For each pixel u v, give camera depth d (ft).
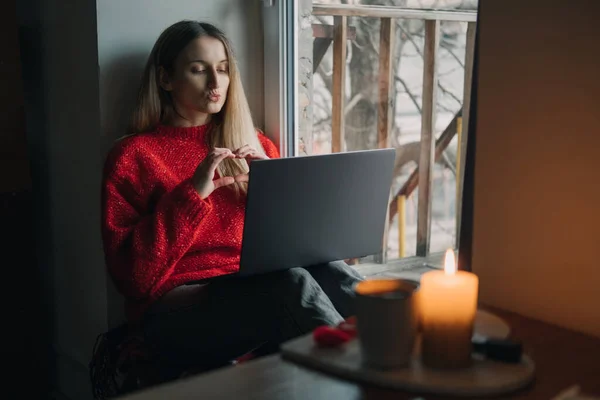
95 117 6.06
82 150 6.31
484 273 3.68
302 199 4.75
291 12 6.57
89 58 6.04
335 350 2.78
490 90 3.54
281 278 4.81
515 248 3.50
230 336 4.94
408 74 9.66
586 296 3.21
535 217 3.39
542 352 2.85
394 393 2.50
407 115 9.70
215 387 2.59
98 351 5.69
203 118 6.12
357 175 4.97
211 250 5.85
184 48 5.78
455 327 2.57
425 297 2.62
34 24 6.77
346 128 9.64
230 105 6.07
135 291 5.36
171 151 5.90
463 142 8.14
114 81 6.03
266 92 6.77
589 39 3.09
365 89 9.68
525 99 3.38
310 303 4.62
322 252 5.05
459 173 8.24
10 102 6.19
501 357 2.66
